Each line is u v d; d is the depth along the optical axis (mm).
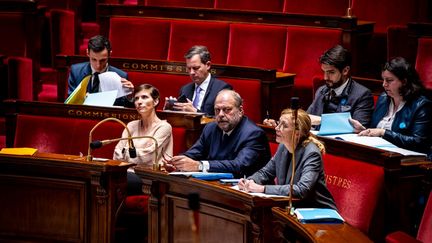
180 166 9266
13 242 9977
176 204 9117
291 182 7633
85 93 11320
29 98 13938
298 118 8133
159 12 14312
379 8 14234
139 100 10320
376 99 11188
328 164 9250
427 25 12273
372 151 8750
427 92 10086
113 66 13047
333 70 10438
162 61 12820
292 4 14578
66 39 15383
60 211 9734
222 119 9398
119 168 9406
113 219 9570
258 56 13758
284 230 7688
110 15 14547
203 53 11641
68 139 11148
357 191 8797
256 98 12250
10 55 14875
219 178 8773
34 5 14805
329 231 7062
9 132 11461
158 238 9336
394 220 8719
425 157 8906
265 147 9461
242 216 8250
